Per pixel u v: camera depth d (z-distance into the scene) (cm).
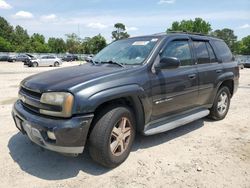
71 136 337
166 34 493
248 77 1842
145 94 408
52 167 388
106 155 366
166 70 454
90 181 353
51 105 345
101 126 360
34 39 10012
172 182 354
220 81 583
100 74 380
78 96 340
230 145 477
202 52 555
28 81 399
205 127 577
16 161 404
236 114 691
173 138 507
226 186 346
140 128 427
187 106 509
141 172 378
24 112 378
